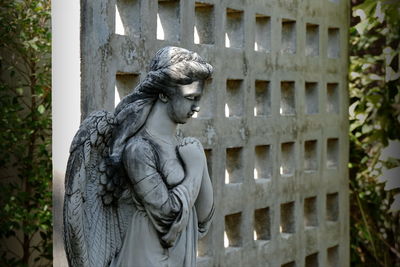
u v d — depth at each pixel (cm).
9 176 721
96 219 409
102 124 401
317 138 704
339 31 739
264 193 628
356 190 786
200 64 409
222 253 585
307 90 709
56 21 465
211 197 431
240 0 592
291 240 665
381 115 766
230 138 588
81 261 395
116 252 416
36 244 746
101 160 410
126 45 486
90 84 461
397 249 776
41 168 695
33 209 722
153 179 404
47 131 741
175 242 416
